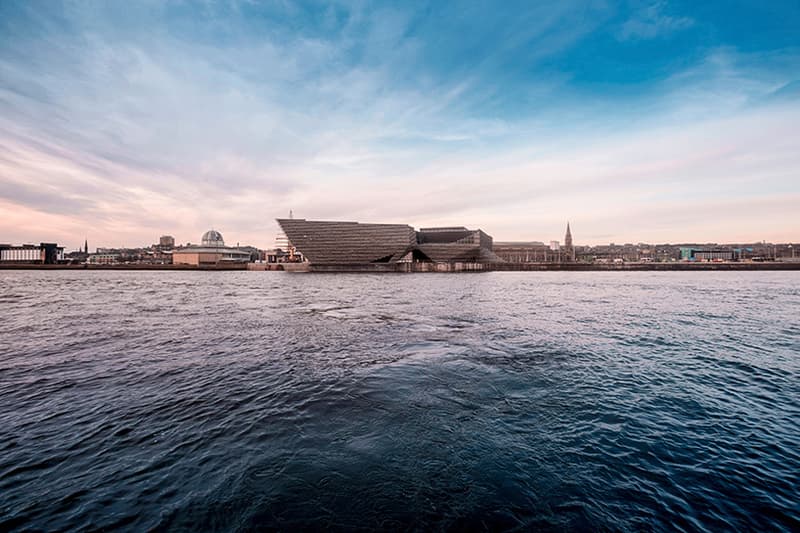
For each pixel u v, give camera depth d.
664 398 9.78
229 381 10.98
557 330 19.59
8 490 5.86
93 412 8.80
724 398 9.85
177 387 10.48
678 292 47.66
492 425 8.05
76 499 5.66
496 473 6.27
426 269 152.00
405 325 21.19
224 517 5.25
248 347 15.53
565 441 7.41
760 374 11.98
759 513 5.43
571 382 10.94
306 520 5.17
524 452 6.96
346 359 13.48
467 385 10.57
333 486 5.89
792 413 8.94
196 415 8.60
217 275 125.19
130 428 7.98
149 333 18.80
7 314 26.27
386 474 6.21
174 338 17.48
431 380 11.00
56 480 6.13
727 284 66.75
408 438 7.44
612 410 8.95
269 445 7.19
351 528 5.02
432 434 7.62
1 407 9.09
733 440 7.58
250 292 48.75
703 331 19.58
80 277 107.06
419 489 5.82
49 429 7.93
